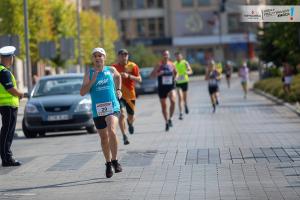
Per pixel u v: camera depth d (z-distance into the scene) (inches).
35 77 3607.3
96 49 976.9
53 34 3959.2
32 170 1088.8
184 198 804.0
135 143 1396.4
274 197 793.6
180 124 1861.5
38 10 3366.1
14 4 3272.6
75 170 1065.5
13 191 898.1
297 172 960.3
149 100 3494.1
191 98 3356.3
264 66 4623.5
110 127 969.5
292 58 2962.6
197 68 7268.7
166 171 1007.6
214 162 1078.4
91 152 1291.8
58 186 926.4
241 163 1059.9
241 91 4033.0
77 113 1685.5
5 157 1151.0
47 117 1678.2
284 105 2600.9
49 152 1333.7
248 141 1363.2
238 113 2240.4
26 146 1483.8
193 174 972.6
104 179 964.6
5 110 1159.0
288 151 1184.8
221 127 1721.2
